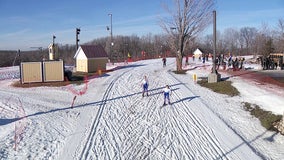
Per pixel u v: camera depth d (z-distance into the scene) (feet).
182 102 78.38
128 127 57.98
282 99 72.90
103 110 71.36
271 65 148.77
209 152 45.32
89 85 108.78
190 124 59.31
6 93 97.40
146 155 44.37
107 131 55.47
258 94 81.10
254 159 42.55
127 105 76.48
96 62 152.56
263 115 62.59
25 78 118.21
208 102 77.71
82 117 65.10
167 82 114.73
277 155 44.24
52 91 98.99
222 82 104.63
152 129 56.70
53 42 141.49
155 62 230.89
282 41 199.41
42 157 43.29
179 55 157.89
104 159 42.83
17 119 63.87
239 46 454.40
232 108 71.00
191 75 136.77
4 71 170.50
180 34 155.94
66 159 42.68
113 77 129.29
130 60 248.73
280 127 54.54
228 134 52.95
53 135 53.01
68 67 185.26
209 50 353.92
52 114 67.72
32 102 81.46
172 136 52.65
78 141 49.96
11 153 44.65
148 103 78.54
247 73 129.49
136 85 107.96
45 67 118.83
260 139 50.72
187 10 155.33
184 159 42.86
